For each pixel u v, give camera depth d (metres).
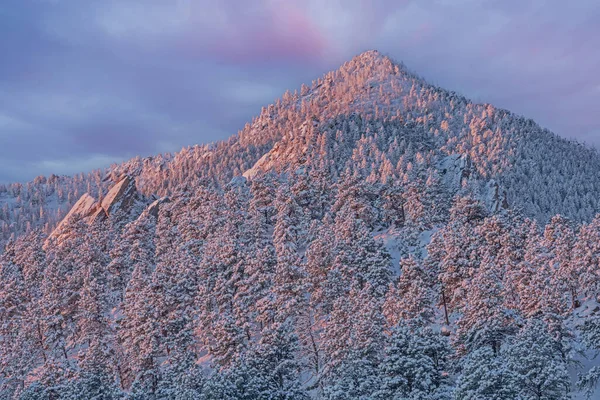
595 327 52.94
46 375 59.91
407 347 46.75
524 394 41.59
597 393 49.91
